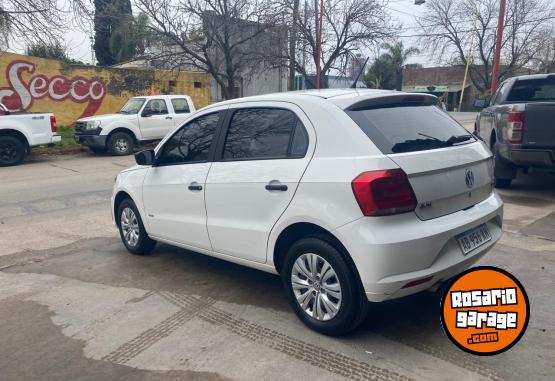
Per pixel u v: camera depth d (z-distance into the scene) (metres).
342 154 3.15
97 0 17.66
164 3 17.75
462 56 39.34
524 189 8.11
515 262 4.64
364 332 3.41
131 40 18.89
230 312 3.82
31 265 5.07
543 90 8.37
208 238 4.15
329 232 3.18
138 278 4.62
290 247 3.52
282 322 3.61
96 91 19.92
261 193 3.57
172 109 15.66
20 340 3.45
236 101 4.05
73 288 4.40
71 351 3.28
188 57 19.44
